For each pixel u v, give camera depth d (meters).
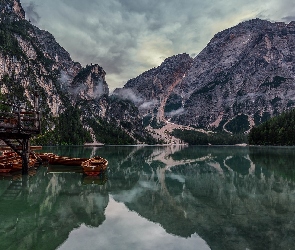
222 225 14.34
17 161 33.75
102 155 78.69
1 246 11.55
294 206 18.27
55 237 12.62
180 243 12.02
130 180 30.38
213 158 67.88
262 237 12.57
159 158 69.88
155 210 17.52
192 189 24.98
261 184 27.30
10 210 17.05
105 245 11.73
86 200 20.12
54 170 36.47
